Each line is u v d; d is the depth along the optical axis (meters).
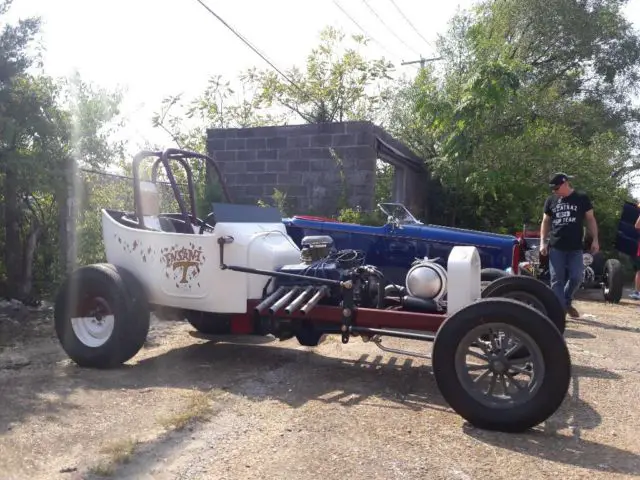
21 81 6.80
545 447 3.50
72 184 7.24
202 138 13.95
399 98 16.66
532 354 3.62
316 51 15.90
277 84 15.76
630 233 11.14
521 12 19.33
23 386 4.41
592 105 21.62
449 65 16.02
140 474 3.01
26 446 3.29
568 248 6.96
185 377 4.78
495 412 3.66
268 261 5.00
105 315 5.04
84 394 4.25
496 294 5.79
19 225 7.25
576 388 4.80
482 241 7.10
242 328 5.09
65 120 7.24
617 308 9.66
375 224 10.01
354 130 11.32
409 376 4.98
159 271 5.15
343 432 3.64
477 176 14.02
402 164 13.72
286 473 3.06
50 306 7.37
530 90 16.44
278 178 11.86
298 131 11.69
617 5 20.70
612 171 16.09
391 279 7.16
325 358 5.54
